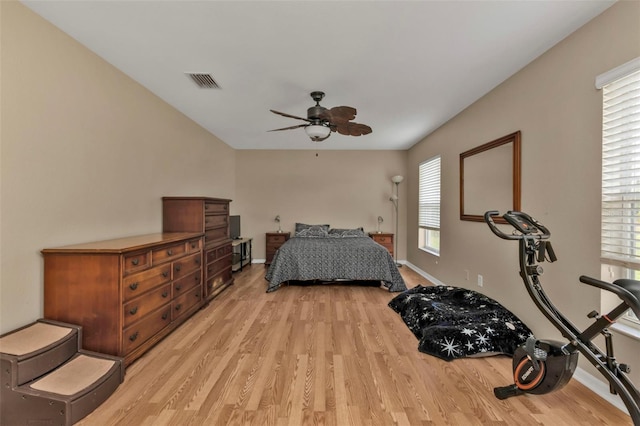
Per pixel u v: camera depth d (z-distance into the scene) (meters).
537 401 1.74
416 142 5.49
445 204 4.14
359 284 4.46
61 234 2.10
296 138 5.23
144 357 2.22
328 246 4.42
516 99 2.61
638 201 1.65
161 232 3.41
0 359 1.50
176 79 2.84
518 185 2.56
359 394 1.79
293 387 1.86
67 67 2.12
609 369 1.39
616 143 1.74
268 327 2.82
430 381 1.94
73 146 2.20
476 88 2.97
